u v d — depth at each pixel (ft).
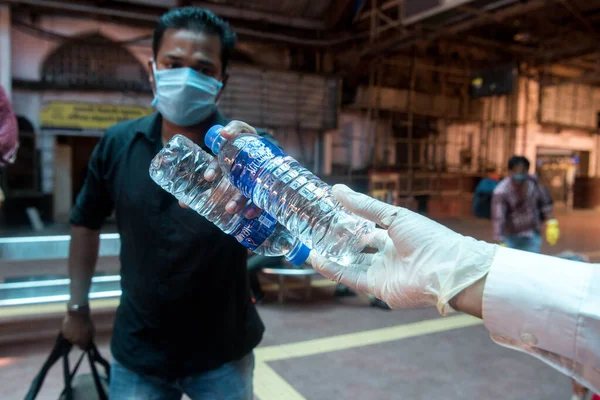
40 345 12.89
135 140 5.03
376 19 42.83
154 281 4.67
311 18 45.65
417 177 52.16
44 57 36.65
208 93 4.96
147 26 39.09
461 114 55.36
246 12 43.24
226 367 4.84
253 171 3.49
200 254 4.62
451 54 53.78
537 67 56.24
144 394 4.74
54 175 38.17
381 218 3.11
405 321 15.49
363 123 49.93
